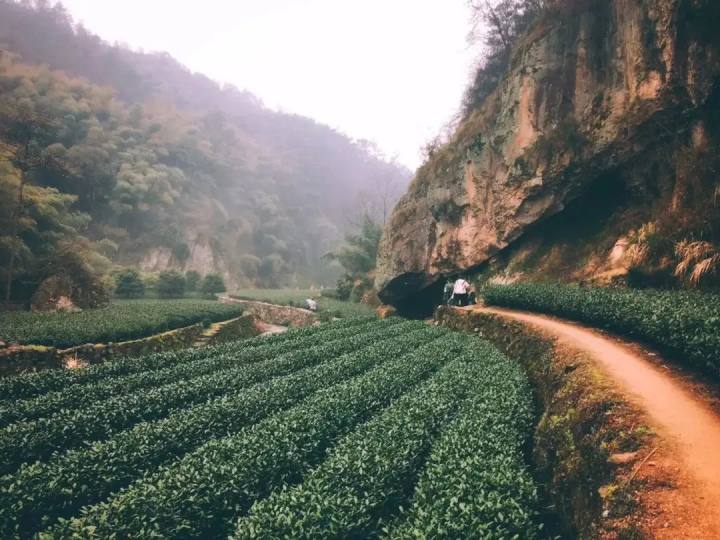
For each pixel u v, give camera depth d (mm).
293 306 49469
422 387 12273
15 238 29734
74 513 7305
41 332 19531
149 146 99812
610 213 22391
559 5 24578
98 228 79000
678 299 11867
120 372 16438
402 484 7602
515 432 9031
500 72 34062
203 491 6891
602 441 6840
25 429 9266
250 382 14562
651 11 18500
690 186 16672
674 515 4918
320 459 9305
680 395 7969
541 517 7492
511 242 26297
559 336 13555
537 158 24109
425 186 34000
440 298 34250
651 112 18781
